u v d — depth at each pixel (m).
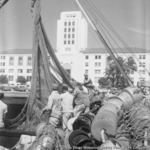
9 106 6.46
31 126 6.35
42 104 6.79
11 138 5.74
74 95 5.30
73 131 3.73
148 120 3.78
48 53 6.82
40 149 2.80
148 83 5.22
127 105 3.99
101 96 5.42
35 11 6.48
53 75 7.00
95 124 3.56
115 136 3.54
